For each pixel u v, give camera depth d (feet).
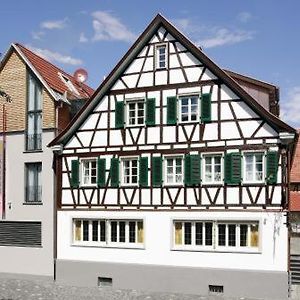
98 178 73.41
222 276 65.77
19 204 79.41
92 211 73.67
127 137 72.23
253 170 65.00
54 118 78.13
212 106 67.46
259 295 63.77
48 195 77.41
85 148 74.79
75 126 75.66
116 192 72.33
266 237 63.72
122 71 73.15
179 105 69.56
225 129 66.54
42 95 79.46
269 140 64.03
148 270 69.67
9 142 80.94
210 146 67.15
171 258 68.64
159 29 71.15
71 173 75.41
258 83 78.07
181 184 68.54
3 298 63.46
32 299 63.05
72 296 65.05
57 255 75.72
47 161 77.97
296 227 101.45
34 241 78.33
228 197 65.72
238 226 65.51
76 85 94.63
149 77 71.41
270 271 63.36
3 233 80.33
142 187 70.74
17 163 80.18
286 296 62.44
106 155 73.41
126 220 71.77
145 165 70.64
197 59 68.85
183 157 68.54
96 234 73.92
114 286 71.61
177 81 69.67
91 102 74.13
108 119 73.67
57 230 75.97
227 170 65.82
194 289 67.10
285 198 63.21
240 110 65.92
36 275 77.25
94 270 73.00
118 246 71.77
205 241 67.36
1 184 80.64
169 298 63.82
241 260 65.00
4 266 79.56
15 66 81.82
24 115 80.43
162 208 69.31
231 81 66.13
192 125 68.49
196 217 67.21
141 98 71.56
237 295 64.85
